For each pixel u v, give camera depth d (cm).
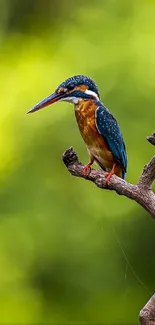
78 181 1359
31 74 1380
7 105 1368
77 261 1388
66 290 1445
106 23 1362
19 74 1394
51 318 1480
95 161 600
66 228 1365
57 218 1366
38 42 1465
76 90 575
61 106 1319
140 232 1359
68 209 1362
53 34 1466
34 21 1652
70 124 1314
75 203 1362
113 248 1370
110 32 1348
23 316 1476
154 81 1277
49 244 1380
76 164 502
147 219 1343
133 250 1380
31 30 1583
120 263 1397
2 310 1466
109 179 483
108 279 1412
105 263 1385
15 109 1362
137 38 1309
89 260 1383
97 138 582
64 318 1480
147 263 1399
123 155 589
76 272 1407
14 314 1473
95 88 582
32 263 1402
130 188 468
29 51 1441
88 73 1316
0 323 1471
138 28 1323
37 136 1338
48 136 1331
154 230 1348
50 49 1415
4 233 1388
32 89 1367
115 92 1280
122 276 1413
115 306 1451
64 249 1375
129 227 1351
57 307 1470
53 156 1348
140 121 1276
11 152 1362
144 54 1291
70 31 1396
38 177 1363
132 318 1459
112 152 585
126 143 1277
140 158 1277
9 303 1461
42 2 1755
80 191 1359
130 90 1277
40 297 1462
